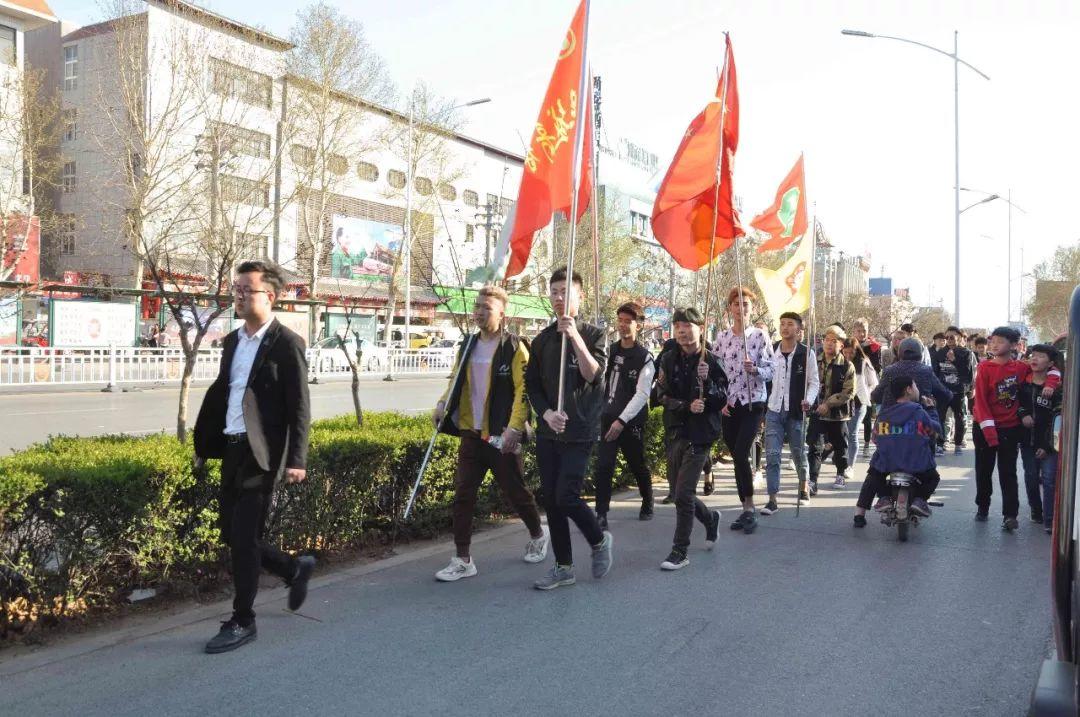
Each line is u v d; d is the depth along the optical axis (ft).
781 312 31.07
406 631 15.06
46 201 117.08
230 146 87.30
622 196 176.35
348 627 15.20
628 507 27.32
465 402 18.83
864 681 13.23
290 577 15.05
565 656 14.02
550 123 19.47
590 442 17.70
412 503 19.33
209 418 14.34
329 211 139.03
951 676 13.47
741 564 20.13
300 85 104.58
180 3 88.53
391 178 155.53
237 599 14.12
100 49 115.65
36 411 54.24
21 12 107.34
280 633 14.83
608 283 86.58
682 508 19.66
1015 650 14.64
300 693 12.41
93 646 13.97
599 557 18.45
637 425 24.22
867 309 133.59
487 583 18.08
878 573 19.49
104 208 112.78
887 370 32.37
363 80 110.11
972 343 53.62
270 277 14.32
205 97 88.63
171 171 88.84
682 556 19.60
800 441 27.12
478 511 23.20
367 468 19.72
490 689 12.67
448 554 20.38
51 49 120.88
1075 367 10.59
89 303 87.20
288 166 113.60
